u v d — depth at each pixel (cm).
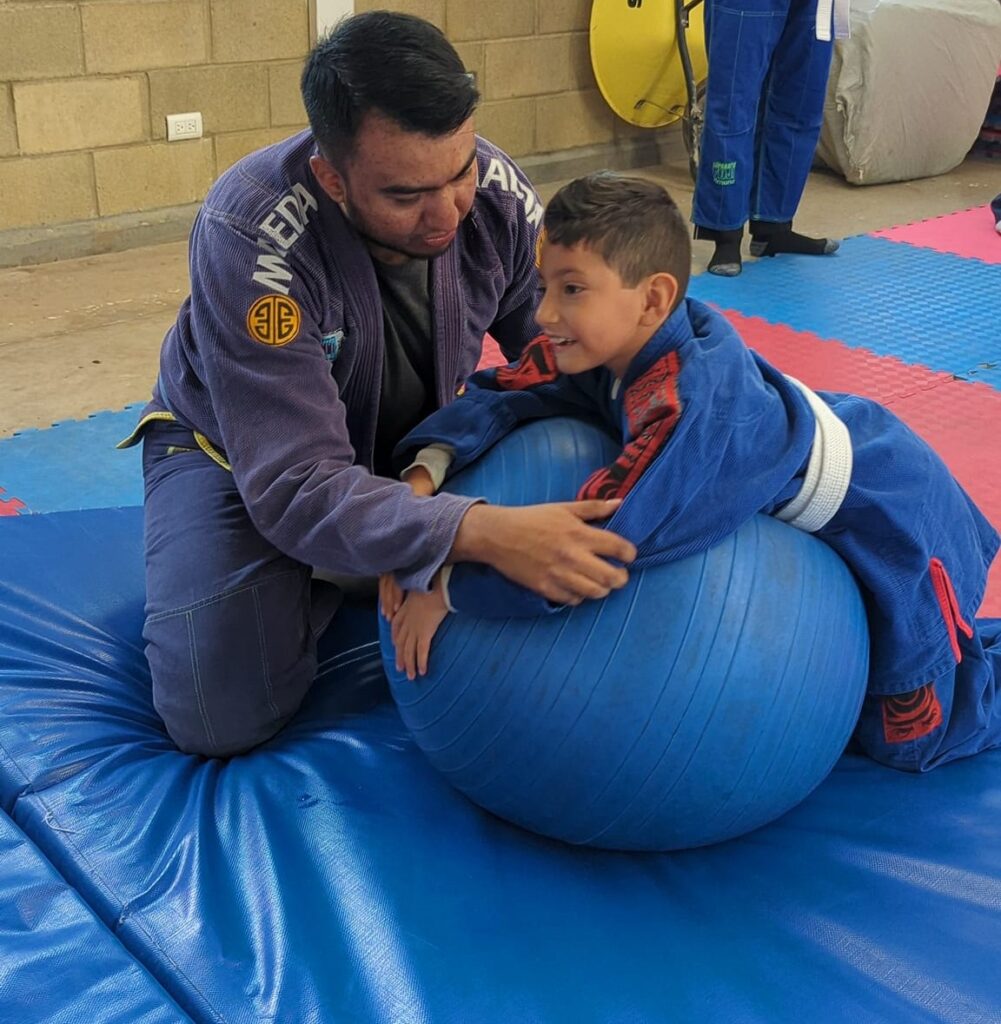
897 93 506
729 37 369
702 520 121
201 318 150
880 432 140
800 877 134
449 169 132
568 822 130
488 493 133
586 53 508
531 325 182
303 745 156
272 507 143
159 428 183
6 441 270
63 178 391
